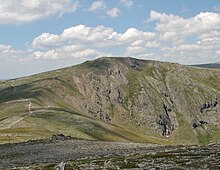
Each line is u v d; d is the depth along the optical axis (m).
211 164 60.03
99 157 88.12
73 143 128.62
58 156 97.75
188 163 62.81
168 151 88.31
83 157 92.00
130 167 63.34
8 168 75.12
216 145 95.06
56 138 146.62
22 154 104.75
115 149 109.94
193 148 91.50
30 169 70.12
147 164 65.12
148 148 108.69
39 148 116.44
